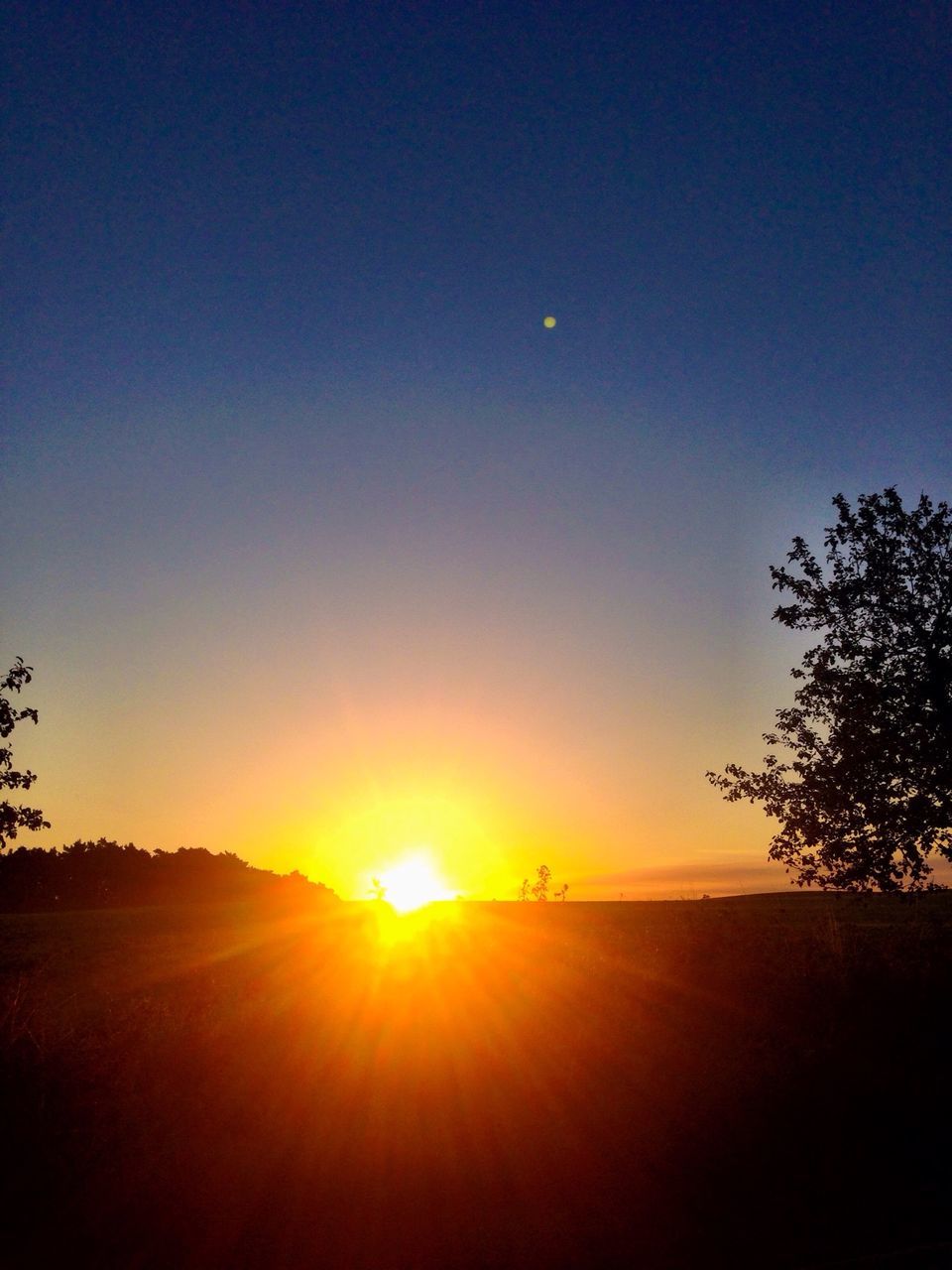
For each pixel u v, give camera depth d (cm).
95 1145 820
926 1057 1272
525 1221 751
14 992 1112
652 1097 1006
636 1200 800
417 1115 920
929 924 2081
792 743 2275
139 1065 973
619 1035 1241
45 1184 772
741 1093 1019
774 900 5675
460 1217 757
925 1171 880
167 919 4956
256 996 1448
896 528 2202
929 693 2083
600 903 5038
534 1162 851
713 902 4812
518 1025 1247
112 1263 685
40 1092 904
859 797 2111
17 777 1523
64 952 2969
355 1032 1152
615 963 1700
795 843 2217
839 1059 1190
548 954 1883
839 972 1636
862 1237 734
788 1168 873
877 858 2092
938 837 2059
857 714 2133
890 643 2175
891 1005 1534
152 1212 745
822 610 2230
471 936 2466
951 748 2023
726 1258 698
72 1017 1185
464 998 1402
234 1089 943
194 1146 827
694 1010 1447
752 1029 1343
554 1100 988
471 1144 878
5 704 1496
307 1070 1000
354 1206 769
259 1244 713
